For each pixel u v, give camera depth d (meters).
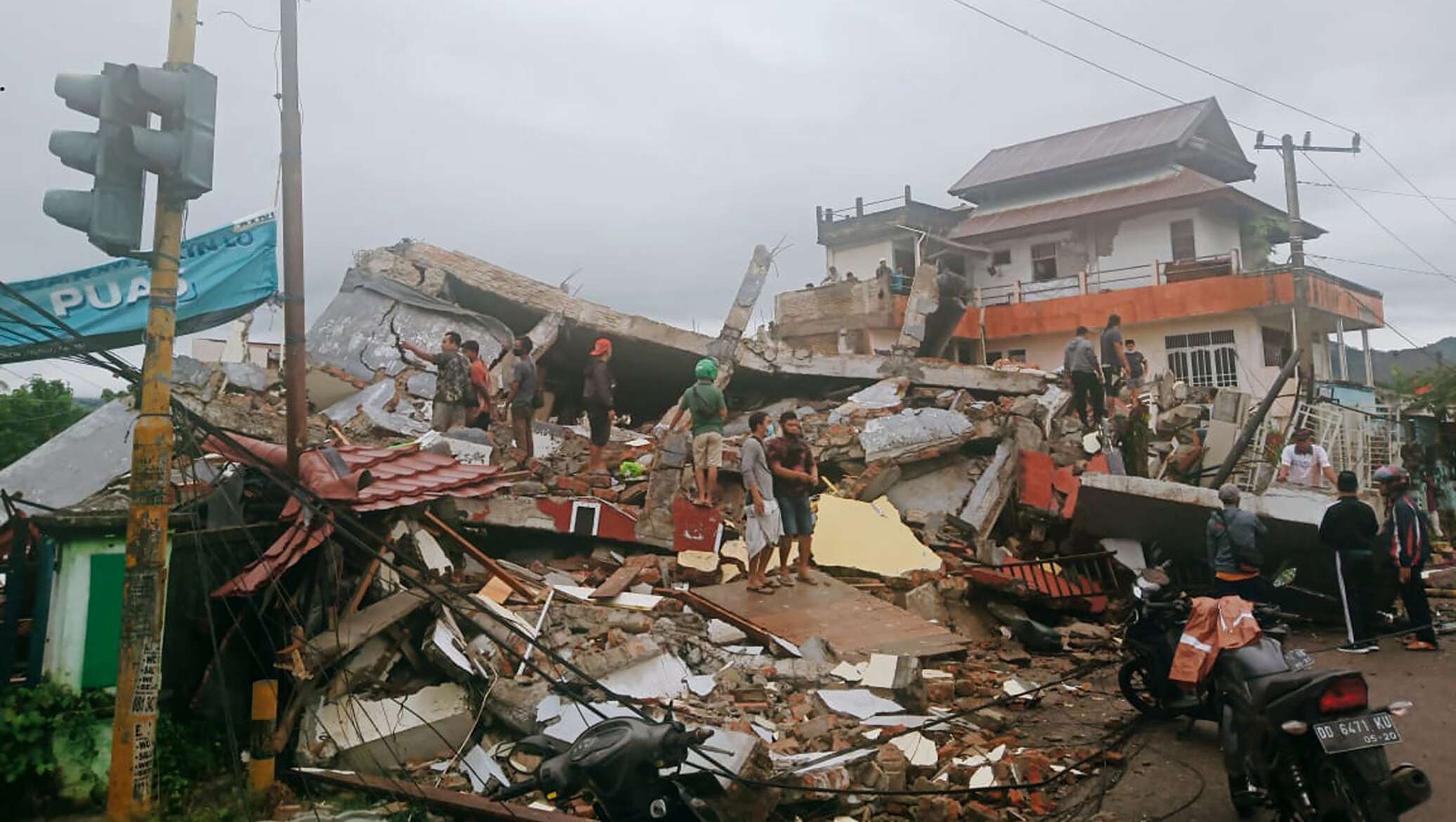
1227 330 29.06
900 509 12.42
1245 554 8.75
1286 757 4.62
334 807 5.57
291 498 7.04
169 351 5.13
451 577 7.85
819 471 12.85
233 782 5.84
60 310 12.14
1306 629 10.37
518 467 11.77
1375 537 9.38
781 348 17.05
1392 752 6.31
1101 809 5.71
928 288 17.69
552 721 6.32
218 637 6.54
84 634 5.91
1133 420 14.38
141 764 4.96
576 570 9.53
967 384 16.83
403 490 7.59
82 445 11.05
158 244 5.12
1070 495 12.16
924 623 8.66
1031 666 8.98
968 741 6.71
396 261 15.68
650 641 7.44
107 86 4.94
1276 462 13.73
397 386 14.15
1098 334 30.69
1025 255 33.91
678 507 10.09
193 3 5.18
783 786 5.34
